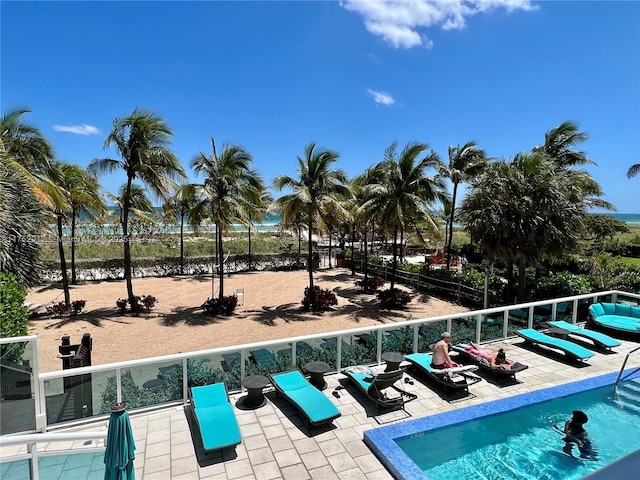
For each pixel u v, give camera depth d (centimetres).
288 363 748
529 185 1286
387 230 1733
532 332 971
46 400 573
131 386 625
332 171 1638
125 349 1151
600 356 922
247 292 2105
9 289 788
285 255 3055
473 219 1378
